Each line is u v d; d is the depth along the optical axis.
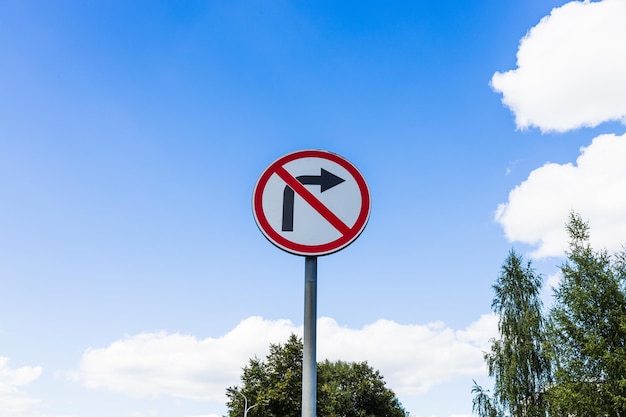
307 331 4.42
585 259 33.81
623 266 33.25
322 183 4.76
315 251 4.62
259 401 41.31
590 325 32.62
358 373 61.00
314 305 4.50
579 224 34.81
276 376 42.97
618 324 31.66
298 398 41.97
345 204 4.73
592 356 31.52
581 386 31.69
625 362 30.14
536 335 40.16
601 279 33.00
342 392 58.00
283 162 4.78
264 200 4.71
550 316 34.12
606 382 31.14
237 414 42.59
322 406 52.75
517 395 39.31
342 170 4.79
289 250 4.62
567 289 33.78
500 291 42.72
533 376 39.59
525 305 41.41
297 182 4.75
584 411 30.88
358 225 4.69
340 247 4.63
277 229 4.66
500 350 41.34
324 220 4.69
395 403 61.62
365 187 4.78
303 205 4.71
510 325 41.22
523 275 42.16
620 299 32.28
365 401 59.53
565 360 32.88
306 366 4.34
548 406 36.00
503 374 40.25
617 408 29.94
